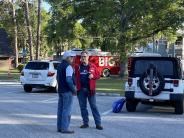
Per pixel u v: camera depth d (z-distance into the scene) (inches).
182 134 510.9
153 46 2792.8
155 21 1840.6
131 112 715.4
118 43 1859.0
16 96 984.3
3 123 566.9
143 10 1738.4
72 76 501.7
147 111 733.3
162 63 685.3
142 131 524.7
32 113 672.4
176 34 2006.6
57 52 3597.4
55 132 502.0
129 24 1854.1
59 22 1989.4
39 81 1107.3
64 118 498.0
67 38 2020.2
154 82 679.1
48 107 761.0
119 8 1812.3
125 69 1910.7
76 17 1987.0
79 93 530.3
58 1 1969.7
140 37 1883.6
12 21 3417.8
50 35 2118.6
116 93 1090.7
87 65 527.2
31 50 2353.6
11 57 3395.7
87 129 527.2
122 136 486.6
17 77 1909.4
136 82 693.3
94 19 1899.6
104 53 2203.5
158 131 527.8
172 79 676.7
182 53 3142.2
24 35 3388.3
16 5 3336.6
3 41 3403.1
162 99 680.4
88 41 2746.1
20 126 543.8
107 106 799.1
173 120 627.8
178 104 690.8
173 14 1823.3
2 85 1418.6
